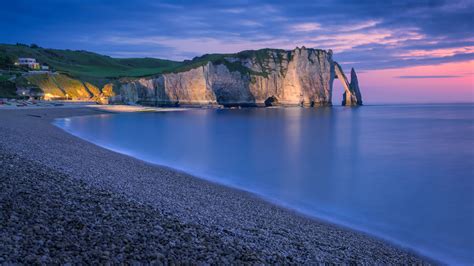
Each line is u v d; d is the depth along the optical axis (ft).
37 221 38.45
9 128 159.84
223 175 118.11
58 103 477.36
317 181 115.24
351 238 64.18
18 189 49.80
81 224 40.47
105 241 37.11
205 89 651.66
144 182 86.84
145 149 169.27
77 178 71.10
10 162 70.54
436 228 73.26
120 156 132.46
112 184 74.64
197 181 102.27
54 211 43.27
